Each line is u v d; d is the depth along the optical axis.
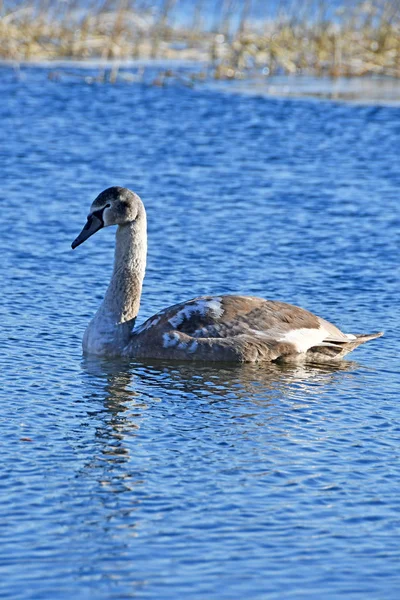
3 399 13.23
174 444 11.98
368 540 9.91
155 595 8.91
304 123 32.38
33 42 42.38
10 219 22.03
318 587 9.10
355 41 42.22
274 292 18.00
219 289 18.06
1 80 37.34
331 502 10.64
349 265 19.61
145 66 41.16
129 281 15.13
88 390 13.66
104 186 24.97
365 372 14.76
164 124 31.80
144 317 16.52
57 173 26.00
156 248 20.33
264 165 27.36
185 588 9.03
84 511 10.30
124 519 10.18
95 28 44.66
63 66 40.62
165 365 14.75
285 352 14.95
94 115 32.72
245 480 11.09
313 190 25.05
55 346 15.34
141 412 12.95
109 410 12.98
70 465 11.34
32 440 11.99
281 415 12.97
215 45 43.19
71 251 20.17
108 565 9.37
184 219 22.38
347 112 33.97
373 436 12.37
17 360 14.68
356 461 11.64
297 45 42.19
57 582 9.08
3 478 10.98
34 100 34.44
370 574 9.32
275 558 9.55
